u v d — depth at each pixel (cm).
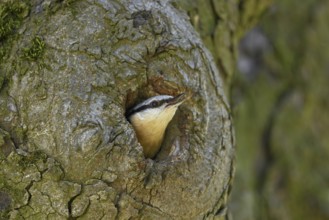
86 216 718
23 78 733
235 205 1271
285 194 1409
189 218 768
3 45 750
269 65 1491
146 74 775
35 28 750
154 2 799
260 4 1034
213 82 823
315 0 1587
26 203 711
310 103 1502
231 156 817
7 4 757
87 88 734
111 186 722
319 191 1430
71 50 742
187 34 810
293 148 1450
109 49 755
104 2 768
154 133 822
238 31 1030
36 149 716
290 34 1534
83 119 723
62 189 710
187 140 788
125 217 729
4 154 713
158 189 741
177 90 796
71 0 758
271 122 1447
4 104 729
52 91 729
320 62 1551
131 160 725
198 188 765
